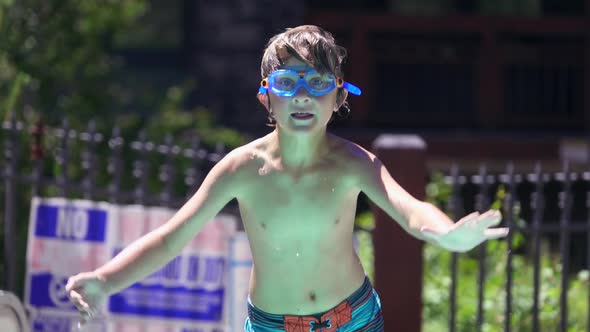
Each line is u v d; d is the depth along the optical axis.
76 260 11.37
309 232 6.70
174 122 18.00
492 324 13.57
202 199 6.76
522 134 25.20
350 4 25.69
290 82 6.30
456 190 11.64
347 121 25.30
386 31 25.62
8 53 16.25
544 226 11.74
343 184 6.70
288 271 6.81
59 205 11.41
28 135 13.38
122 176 15.13
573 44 26.31
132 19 19.09
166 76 24.78
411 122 25.84
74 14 17.19
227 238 11.38
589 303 13.05
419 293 11.55
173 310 11.44
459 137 24.41
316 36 6.41
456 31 25.81
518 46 26.27
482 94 25.91
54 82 17.03
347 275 6.93
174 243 6.69
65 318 11.38
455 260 11.70
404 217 6.35
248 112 23.14
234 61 23.19
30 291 11.40
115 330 11.41
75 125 16.11
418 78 25.94
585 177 11.74
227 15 23.19
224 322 11.38
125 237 11.38
